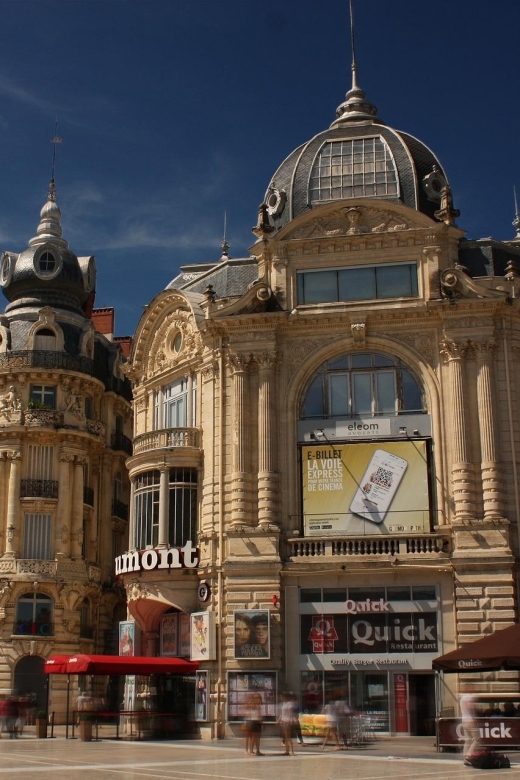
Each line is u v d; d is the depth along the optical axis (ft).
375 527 130.21
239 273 148.77
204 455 140.15
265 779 73.26
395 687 124.26
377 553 128.26
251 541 130.62
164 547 138.41
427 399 133.28
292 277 139.85
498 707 119.44
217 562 132.87
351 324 136.05
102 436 195.83
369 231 138.92
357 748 108.47
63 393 191.52
